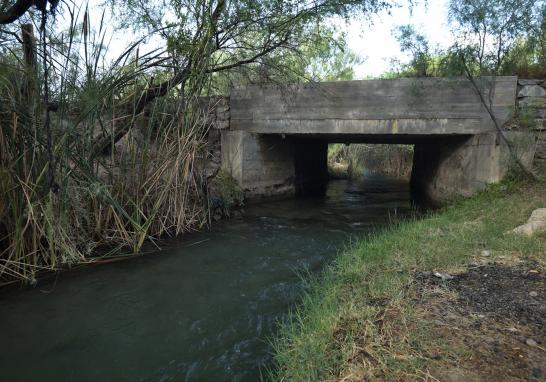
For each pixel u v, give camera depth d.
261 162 11.03
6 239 4.66
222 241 6.77
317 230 7.83
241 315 3.92
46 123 4.60
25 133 4.67
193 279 4.91
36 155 4.80
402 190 15.78
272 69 8.04
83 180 5.48
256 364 3.06
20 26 4.68
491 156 8.16
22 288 4.46
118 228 5.88
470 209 7.13
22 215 4.54
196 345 3.38
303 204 11.40
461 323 2.79
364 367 2.35
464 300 3.21
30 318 3.80
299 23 6.67
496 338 2.56
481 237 5.05
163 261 5.58
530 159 7.89
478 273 3.84
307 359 2.54
